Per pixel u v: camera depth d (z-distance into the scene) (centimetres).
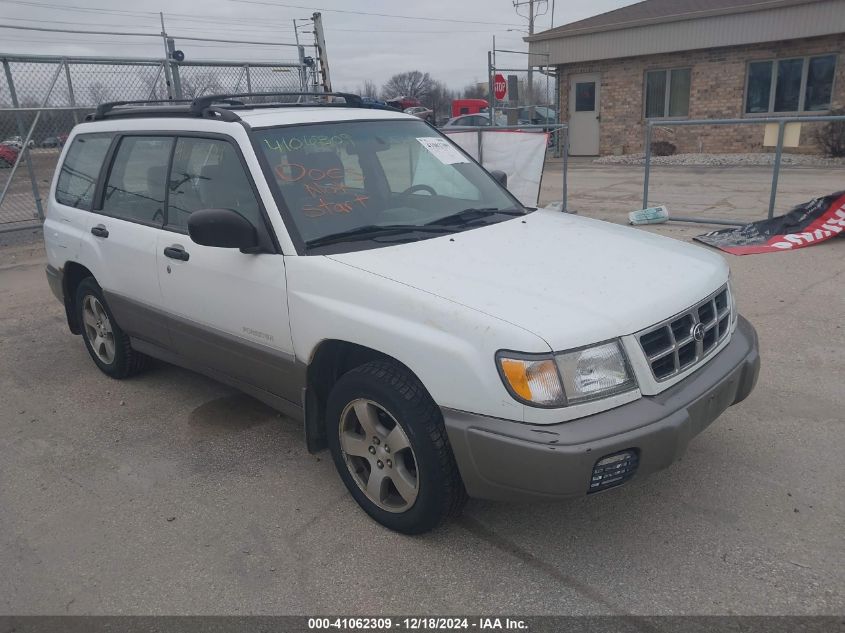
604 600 275
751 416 416
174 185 408
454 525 327
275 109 410
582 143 2298
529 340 258
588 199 1307
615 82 2161
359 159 387
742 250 803
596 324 269
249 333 366
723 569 289
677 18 1944
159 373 533
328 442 347
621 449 259
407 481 308
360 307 306
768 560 293
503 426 264
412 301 288
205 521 340
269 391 376
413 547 313
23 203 1158
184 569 306
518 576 291
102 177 474
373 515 329
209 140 384
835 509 325
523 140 989
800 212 845
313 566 304
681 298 298
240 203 362
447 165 425
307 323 328
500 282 295
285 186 351
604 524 323
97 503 361
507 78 2230
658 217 1011
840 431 395
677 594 276
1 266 915
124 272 447
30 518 350
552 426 259
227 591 291
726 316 331
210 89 1284
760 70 1912
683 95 2066
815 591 274
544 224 383
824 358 493
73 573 307
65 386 516
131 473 389
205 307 388
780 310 596
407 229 355
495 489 273
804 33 1772
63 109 1043
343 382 321
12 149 1102
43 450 420
